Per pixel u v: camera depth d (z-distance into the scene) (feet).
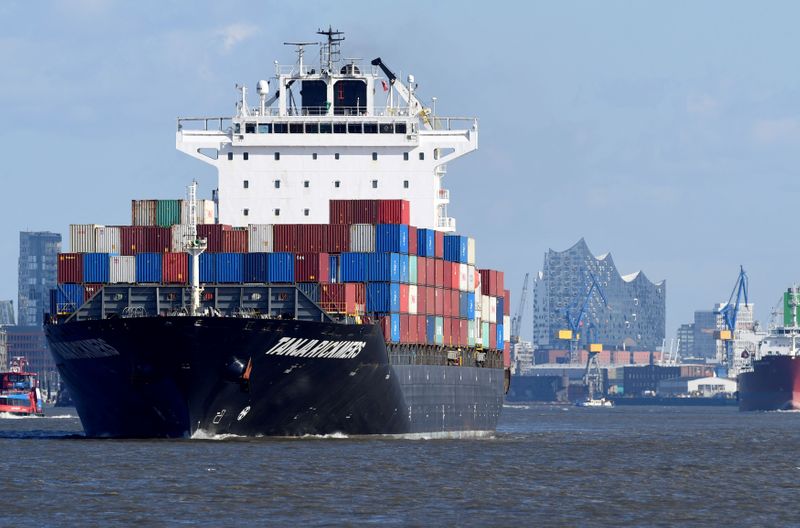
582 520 551.59
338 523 531.09
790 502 617.21
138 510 554.87
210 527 518.78
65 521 529.04
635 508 587.68
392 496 601.62
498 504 588.91
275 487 616.80
